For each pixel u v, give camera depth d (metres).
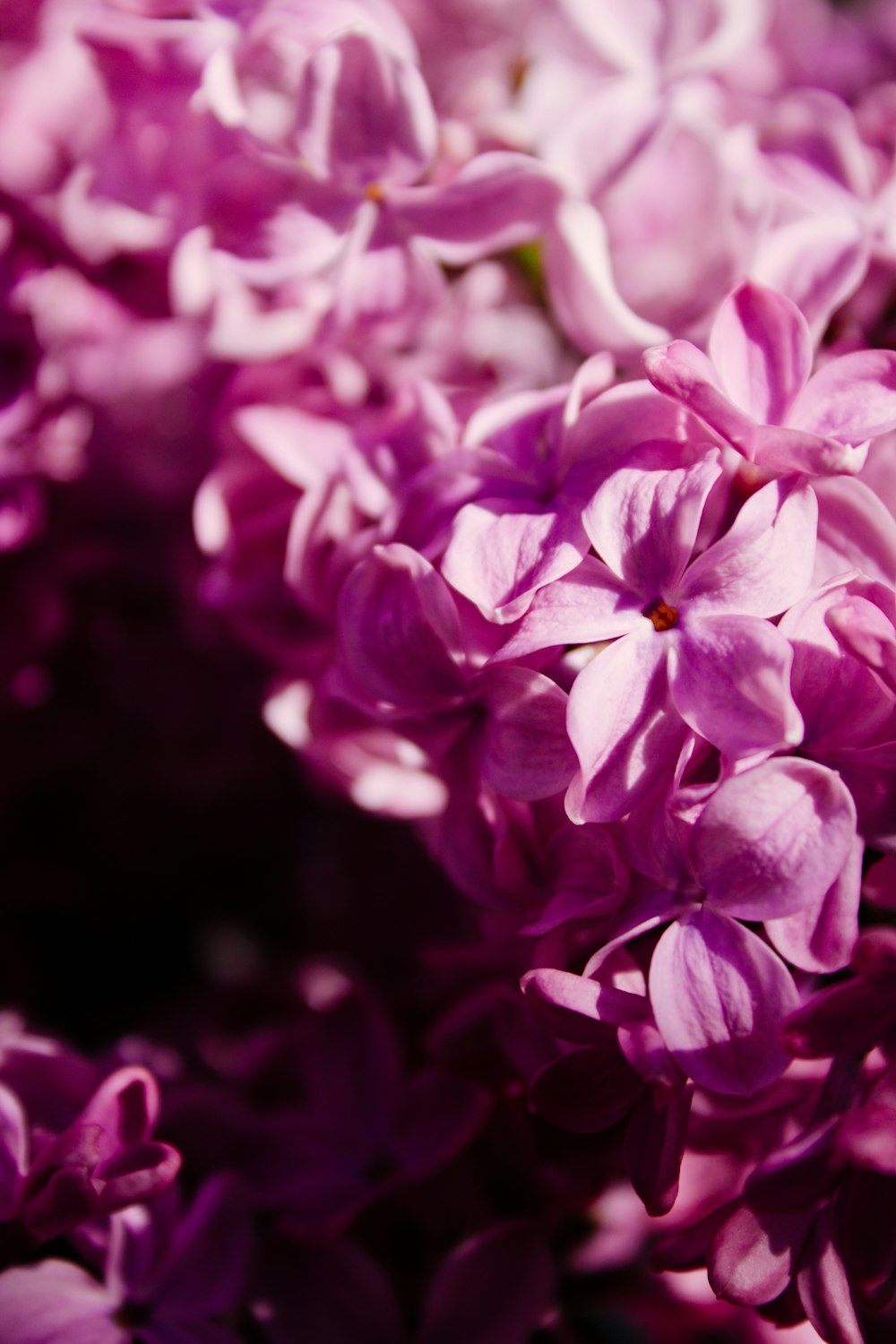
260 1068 0.15
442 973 0.14
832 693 0.12
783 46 0.19
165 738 0.19
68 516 0.18
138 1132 0.13
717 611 0.12
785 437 0.12
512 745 0.13
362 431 0.15
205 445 0.17
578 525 0.13
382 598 0.13
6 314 0.16
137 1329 0.14
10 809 0.19
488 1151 0.15
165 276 0.17
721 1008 0.12
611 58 0.16
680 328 0.15
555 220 0.15
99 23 0.15
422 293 0.15
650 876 0.12
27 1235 0.13
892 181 0.15
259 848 0.21
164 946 0.20
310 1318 0.14
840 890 0.12
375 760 0.15
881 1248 0.12
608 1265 0.15
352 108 0.14
